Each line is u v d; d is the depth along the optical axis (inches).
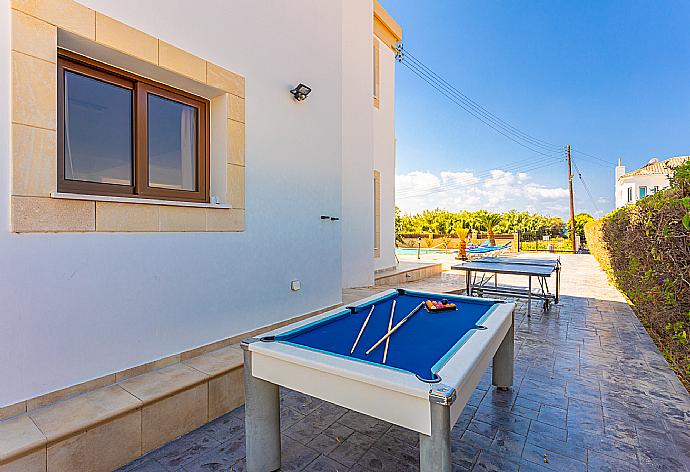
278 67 174.7
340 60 220.7
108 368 109.0
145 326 119.3
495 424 113.6
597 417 117.6
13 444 77.9
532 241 1007.6
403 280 377.4
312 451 100.6
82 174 110.4
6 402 88.6
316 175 201.5
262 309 166.4
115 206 111.1
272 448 91.1
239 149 153.6
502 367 135.9
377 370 72.6
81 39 102.8
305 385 80.3
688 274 139.2
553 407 124.3
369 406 71.1
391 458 97.5
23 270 91.4
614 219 340.2
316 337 100.5
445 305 133.9
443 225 1248.2
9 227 89.0
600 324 231.3
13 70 89.6
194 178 146.1
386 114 391.9
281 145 177.3
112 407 94.8
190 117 144.9
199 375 116.4
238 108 152.7
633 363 164.7
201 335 138.2
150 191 128.7
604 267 477.1
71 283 100.7
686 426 111.9
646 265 211.6
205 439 106.4
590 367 160.2
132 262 115.7
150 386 107.9
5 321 88.4
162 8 122.6
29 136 92.3
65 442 83.4
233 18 150.0
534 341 197.5
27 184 91.9
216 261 144.6
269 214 170.4
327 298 209.3
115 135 119.2
